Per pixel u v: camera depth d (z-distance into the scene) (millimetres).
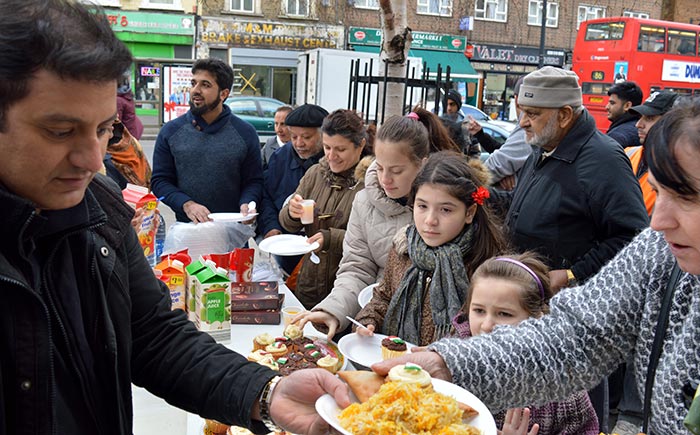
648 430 1195
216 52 18078
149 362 1211
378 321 2359
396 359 1259
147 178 3281
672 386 1111
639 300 1231
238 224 3318
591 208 2590
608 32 14672
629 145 4887
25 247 933
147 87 17016
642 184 3701
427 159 2328
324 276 3027
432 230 2100
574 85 2656
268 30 18312
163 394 1225
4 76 781
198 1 17516
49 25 791
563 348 1297
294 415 1156
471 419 1116
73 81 809
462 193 2068
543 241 2707
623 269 1271
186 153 3717
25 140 829
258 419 1194
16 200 864
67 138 855
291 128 3779
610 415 2980
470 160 2289
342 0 19062
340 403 1133
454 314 2066
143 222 2547
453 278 2082
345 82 15266
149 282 1215
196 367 1197
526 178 2914
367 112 4715
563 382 1303
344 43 19391
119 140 3080
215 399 1186
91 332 1035
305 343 2199
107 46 848
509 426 1610
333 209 3152
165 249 3145
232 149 3756
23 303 905
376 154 2484
